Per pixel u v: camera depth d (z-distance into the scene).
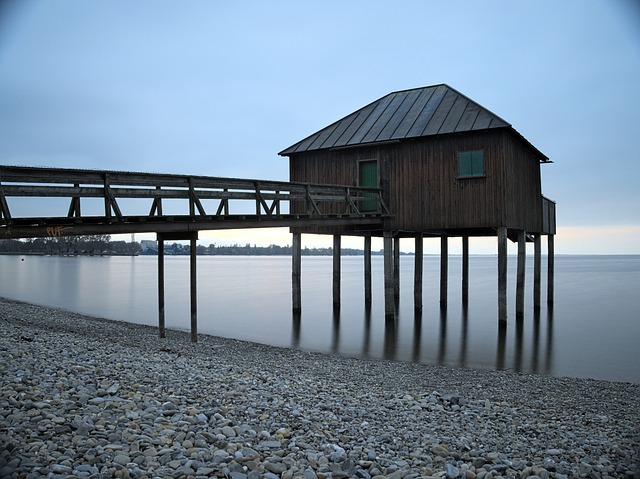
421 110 22.89
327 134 23.77
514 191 21.08
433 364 15.05
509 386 11.62
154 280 56.00
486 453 6.58
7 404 6.46
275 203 16.38
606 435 7.85
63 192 10.62
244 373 9.95
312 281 59.62
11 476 4.73
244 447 5.96
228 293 40.94
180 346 14.41
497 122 19.89
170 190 12.91
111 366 9.04
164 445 5.78
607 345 18.53
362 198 20.61
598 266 127.75
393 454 6.32
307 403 8.16
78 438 5.67
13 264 99.75
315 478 5.33
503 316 21.31
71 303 31.55
